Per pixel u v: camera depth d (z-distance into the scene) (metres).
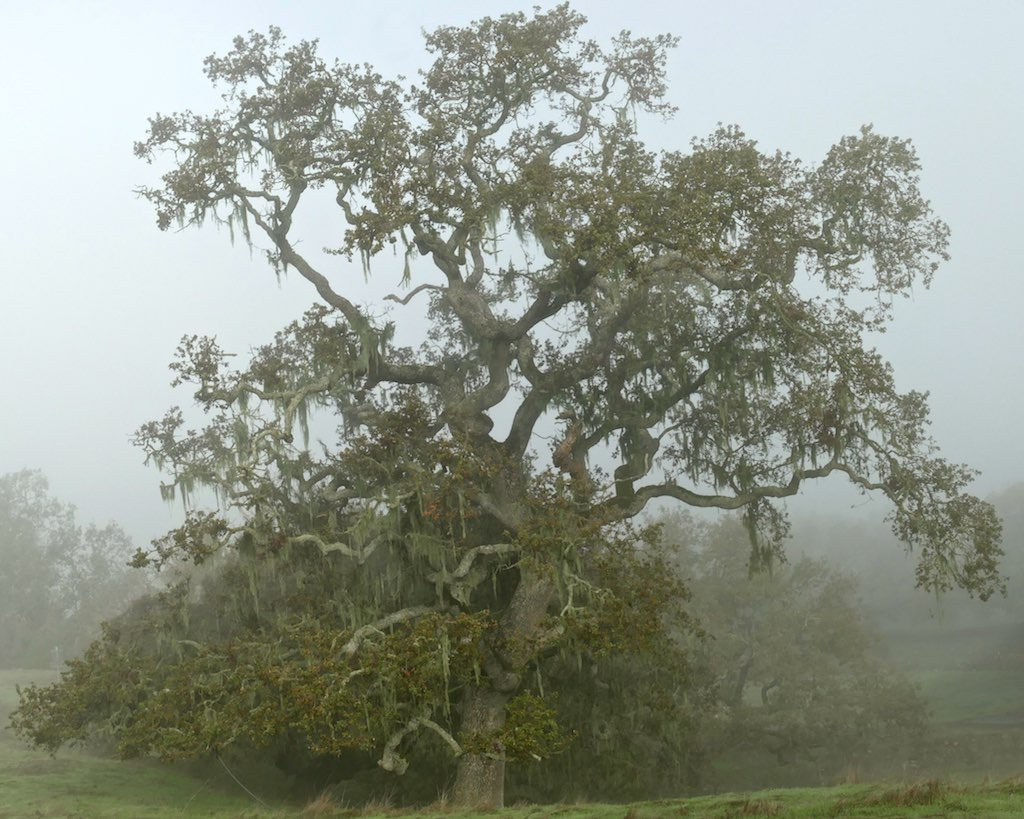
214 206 25.80
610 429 27.25
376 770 26.77
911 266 26.36
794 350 25.81
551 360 28.05
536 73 26.94
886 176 25.64
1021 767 32.50
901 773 34.09
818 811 10.96
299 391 24.12
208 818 17.73
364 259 23.62
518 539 23.41
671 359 26.95
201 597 31.03
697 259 23.11
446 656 20.50
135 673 24.83
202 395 23.50
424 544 23.41
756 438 27.80
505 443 27.05
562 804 16.02
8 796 21.02
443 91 27.03
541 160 24.80
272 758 28.09
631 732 28.25
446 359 29.05
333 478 26.22
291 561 25.03
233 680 21.39
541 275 25.83
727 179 23.50
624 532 24.58
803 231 25.75
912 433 26.12
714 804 13.02
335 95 25.95
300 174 25.22
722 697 40.38
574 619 22.19
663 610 24.95
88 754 29.94
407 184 23.95
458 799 23.22
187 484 23.69
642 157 24.33
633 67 28.22
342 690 19.53
